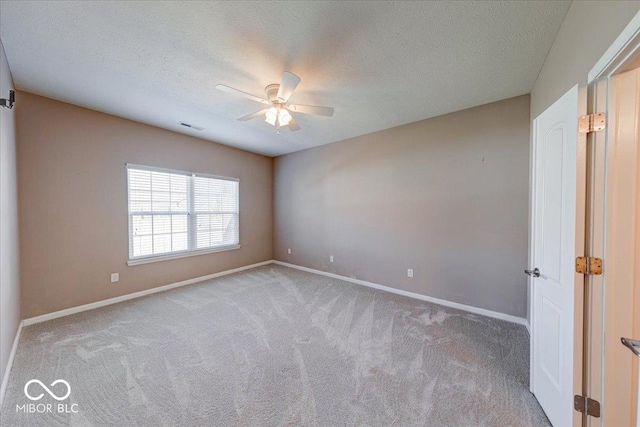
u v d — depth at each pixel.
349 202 4.21
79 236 2.95
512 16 1.55
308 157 4.88
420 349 2.16
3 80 1.86
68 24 1.62
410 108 2.96
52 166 2.75
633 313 1.10
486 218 2.86
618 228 1.10
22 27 1.64
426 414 1.48
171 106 2.93
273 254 5.62
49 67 2.13
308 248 4.90
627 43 0.91
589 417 1.17
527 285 2.63
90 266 3.03
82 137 2.96
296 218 5.12
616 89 1.09
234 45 1.84
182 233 4.00
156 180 3.68
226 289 3.77
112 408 1.51
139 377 1.79
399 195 3.58
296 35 1.73
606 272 1.12
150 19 1.58
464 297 3.02
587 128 1.16
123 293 3.31
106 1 1.44
